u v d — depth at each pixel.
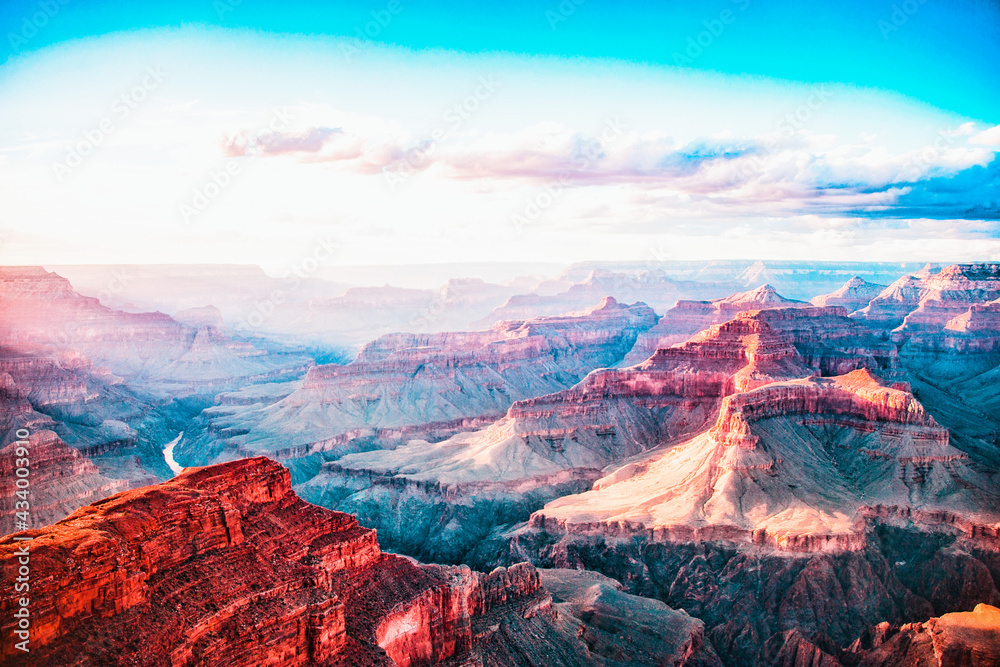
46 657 66.44
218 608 79.38
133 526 79.75
